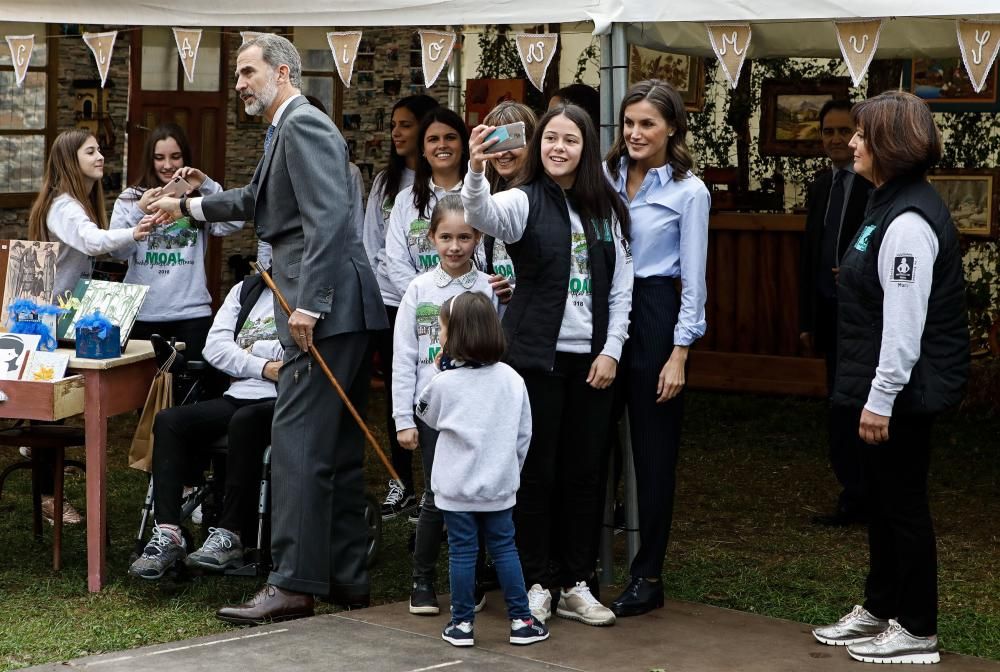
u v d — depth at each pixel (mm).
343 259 4508
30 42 5547
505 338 4238
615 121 4695
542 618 4316
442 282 4629
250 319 5055
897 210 3777
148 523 5773
